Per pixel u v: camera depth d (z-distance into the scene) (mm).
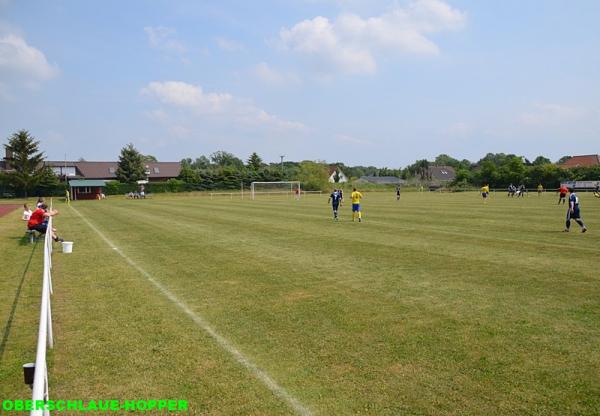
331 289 10055
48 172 83875
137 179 97562
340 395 5191
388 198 59688
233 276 11516
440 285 10289
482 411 4797
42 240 19250
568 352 6324
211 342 6910
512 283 10398
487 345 6617
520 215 28906
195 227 23844
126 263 13570
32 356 6484
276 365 6039
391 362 6070
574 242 16656
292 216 30734
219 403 5070
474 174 101312
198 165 172875
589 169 83062
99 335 7289
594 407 4848
